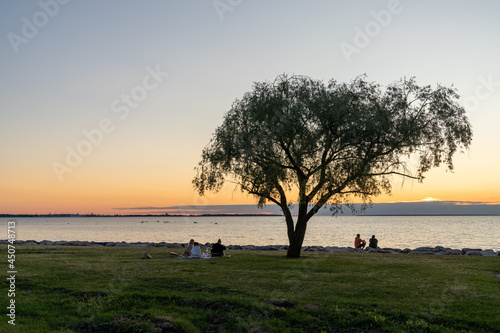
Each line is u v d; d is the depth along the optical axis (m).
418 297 13.75
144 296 13.57
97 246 35.00
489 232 118.81
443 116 22.66
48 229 161.25
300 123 23.02
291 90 23.81
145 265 20.14
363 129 22.00
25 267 18.72
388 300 13.39
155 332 11.04
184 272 17.98
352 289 14.88
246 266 20.20
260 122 23.67
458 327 11.16
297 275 17.62
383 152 23.11
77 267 18.98
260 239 83.31
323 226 194.12
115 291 14.29
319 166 23.98
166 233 116.50
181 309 12.59
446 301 13.25
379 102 23.05
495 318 11.55
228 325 11.60
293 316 11.91
